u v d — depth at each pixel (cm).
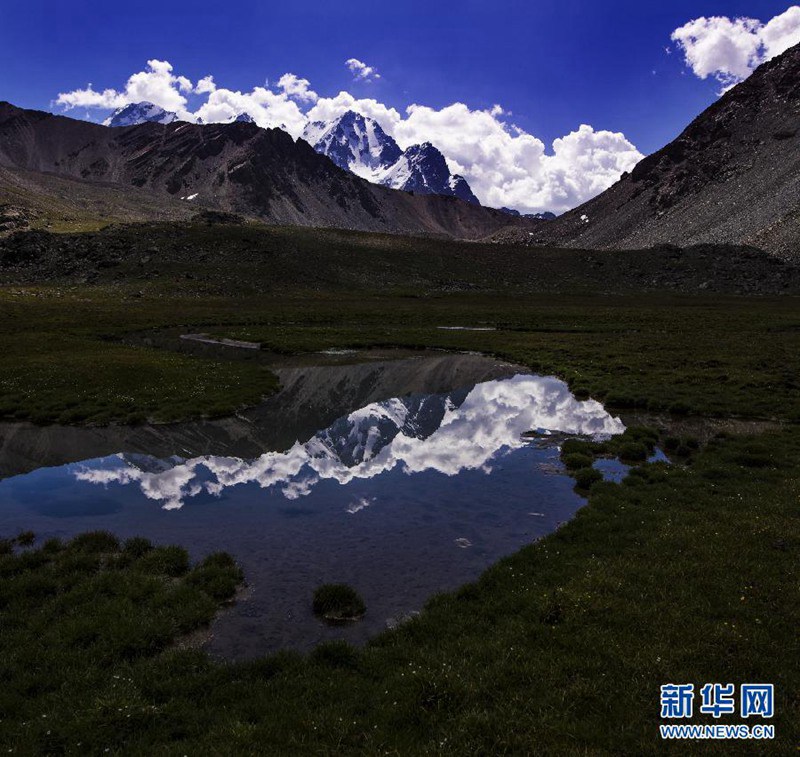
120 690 976
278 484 2198
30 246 18062
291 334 7806
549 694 959
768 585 1304
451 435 3011
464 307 13200
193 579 1404
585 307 13525
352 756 848
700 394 3772
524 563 1474
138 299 13325
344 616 1267
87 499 2014
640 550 1522
